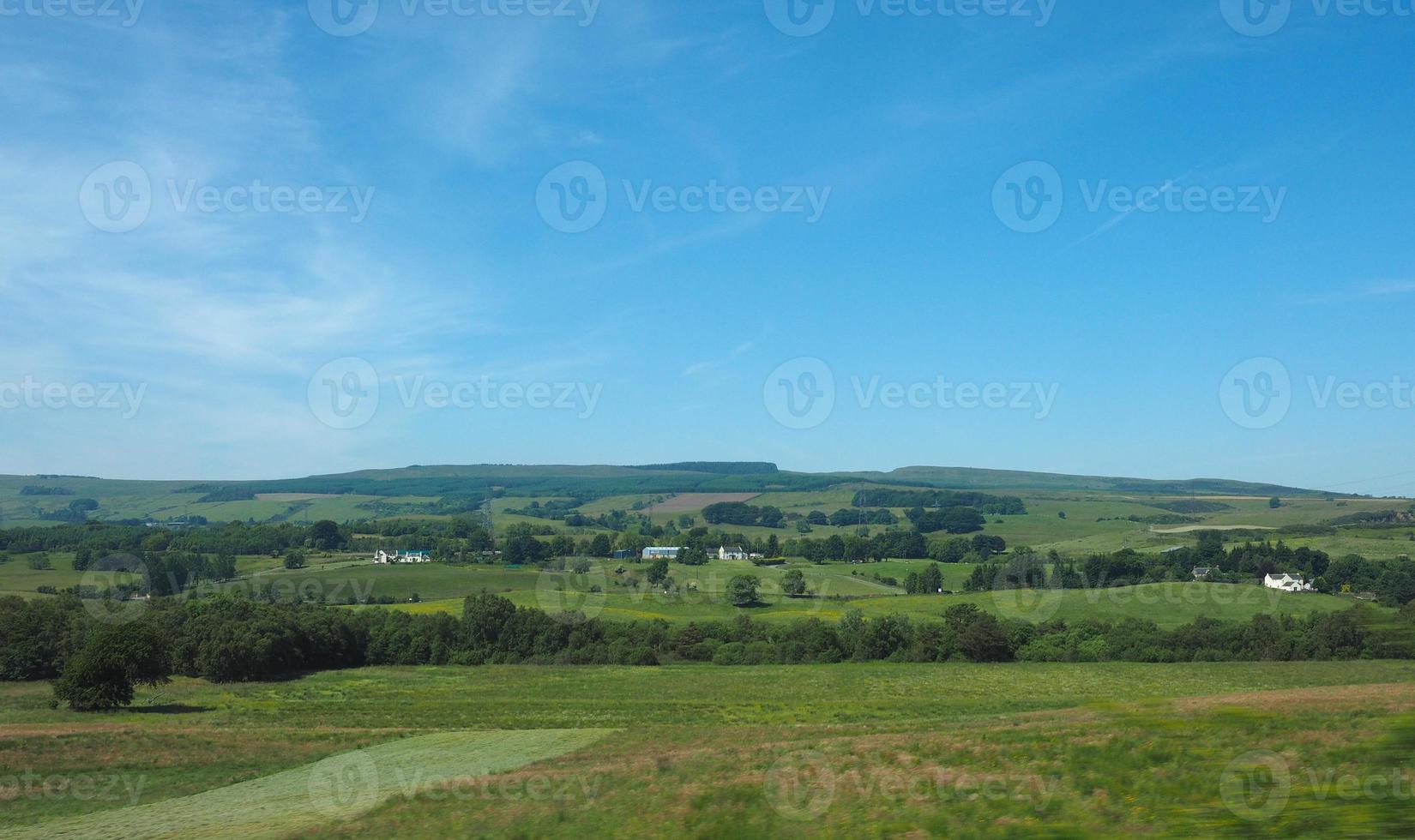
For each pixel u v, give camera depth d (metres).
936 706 60.94
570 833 23.66
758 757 33.25
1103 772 12.67
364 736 50.75
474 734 51.59
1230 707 12.12
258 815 31.22
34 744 46.00
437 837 25.03
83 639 69.44
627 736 49.31
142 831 29.89
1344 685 32.41
